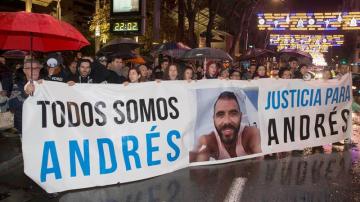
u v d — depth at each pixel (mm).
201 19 30812
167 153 6699
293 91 8516
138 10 14219
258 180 6480
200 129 7203
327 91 9070
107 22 18781
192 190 5883
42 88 5520
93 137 5898
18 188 5883
